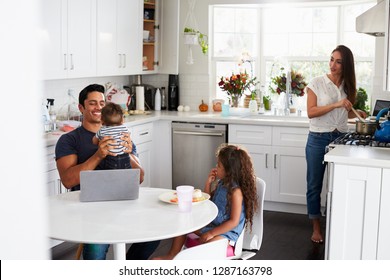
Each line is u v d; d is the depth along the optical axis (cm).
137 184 265
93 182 261
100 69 486
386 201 295
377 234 299
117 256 231
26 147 42
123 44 521
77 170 286
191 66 596
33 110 42
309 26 571
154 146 550
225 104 557
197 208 253
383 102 470
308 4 554
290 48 581
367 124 385
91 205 257
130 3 528
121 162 295
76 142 304
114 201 265
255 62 595
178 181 548
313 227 447
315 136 413
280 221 489
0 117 40
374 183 296
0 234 40
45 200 45
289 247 416
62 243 423
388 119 362
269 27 587
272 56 588
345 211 305
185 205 246
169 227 223
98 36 479
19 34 40
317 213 427
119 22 512
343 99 399
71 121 438
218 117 527
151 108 599
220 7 592
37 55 42
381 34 434
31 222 42
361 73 545
